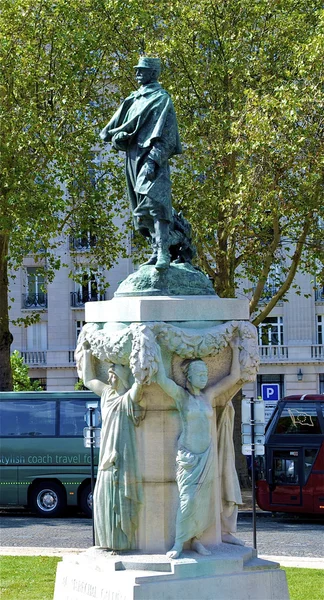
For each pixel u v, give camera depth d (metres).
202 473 10.27
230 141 26.70
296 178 25.42
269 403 48.12
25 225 27.80
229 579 10.03
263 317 28.31
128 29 29.08
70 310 53.88
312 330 52.12
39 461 26.61
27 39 28.70
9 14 28.45
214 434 10.55
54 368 54.12
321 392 52.31
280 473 25.44
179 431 10.40
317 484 24.97
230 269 28.06
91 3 28.83
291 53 27.02
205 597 9.90
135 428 10.45
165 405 10.38
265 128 24.50
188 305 10.45
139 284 10.85
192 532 10.27
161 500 10.32
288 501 25.17
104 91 30.42
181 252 11.48
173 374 10.44
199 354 10.39
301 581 15.05
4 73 28.44
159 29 28.75
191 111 27.92
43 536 22.11
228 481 10.81
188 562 10.01
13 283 53.56
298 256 27.64
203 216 27.00
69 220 34.47
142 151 11.13
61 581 10.73
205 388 10.55
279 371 52.50
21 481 26.67
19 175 27.89
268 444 25.62
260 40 27.41
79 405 26.72
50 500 26.58
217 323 10.62
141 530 10.37
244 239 28.53
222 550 10.41
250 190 24.97
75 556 10.90
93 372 10.95
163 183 11.02
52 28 28.91
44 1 28.66
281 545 20.17
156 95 11.22
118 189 30.92
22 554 18.56
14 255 29.72
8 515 27.19
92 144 30.77
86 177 30.34
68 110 29.38
